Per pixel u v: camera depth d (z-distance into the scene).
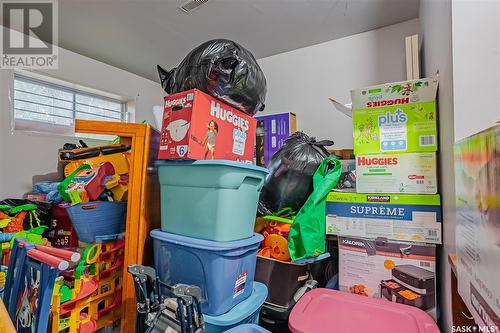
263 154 2.34
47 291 0.84
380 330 0.88
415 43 1.79
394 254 1.14
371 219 1.20
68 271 1.24
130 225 1.29
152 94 3.22
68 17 2.03
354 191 1.31
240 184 1.07
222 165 1.00
